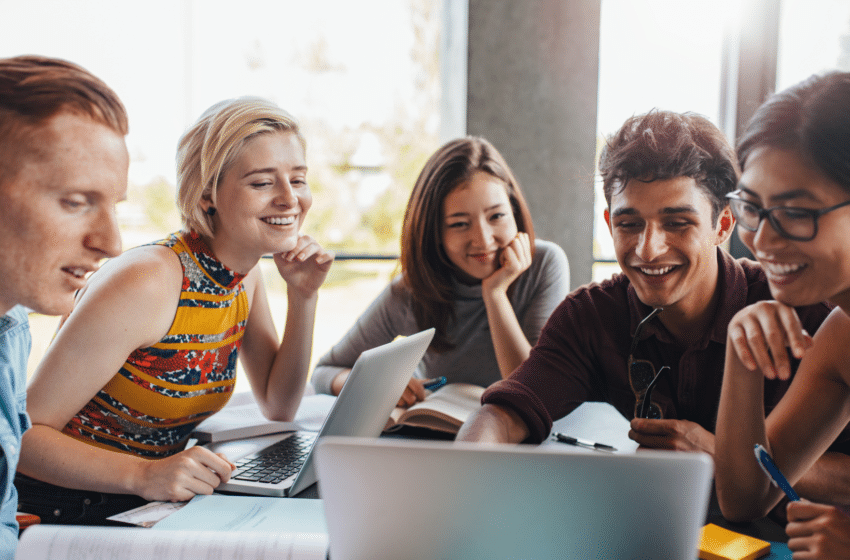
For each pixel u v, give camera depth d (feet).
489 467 1.83
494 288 5.50
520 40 9.35
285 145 3.93
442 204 5.44
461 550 1.92
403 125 17.07
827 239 2.36
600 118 9.61
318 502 3.09
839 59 9.02
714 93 9.56
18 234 2.11
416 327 5.85
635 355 4.04
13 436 2.60
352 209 17.40
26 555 2.12
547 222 9.59
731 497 3.05
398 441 1.87
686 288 3.59
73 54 15.29
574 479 1.81
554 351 4.21
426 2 16.58
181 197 3.86
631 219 3.57
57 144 2.07
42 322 10.53
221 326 4.01
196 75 16.14
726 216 3.72
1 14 14.70
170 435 4.02
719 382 3.78
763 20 9.06
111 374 3.55
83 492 3.31
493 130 9.46
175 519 2.87
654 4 9.43
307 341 4.73
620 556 1.88
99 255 2.26
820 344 3.17
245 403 5.32
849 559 2.22
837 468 3.45
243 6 16.19
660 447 3.44
